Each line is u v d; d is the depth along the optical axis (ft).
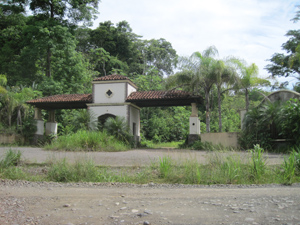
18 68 110.83
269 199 14.38
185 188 19.79
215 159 27.40
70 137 55.31
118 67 158.10
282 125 49.03
